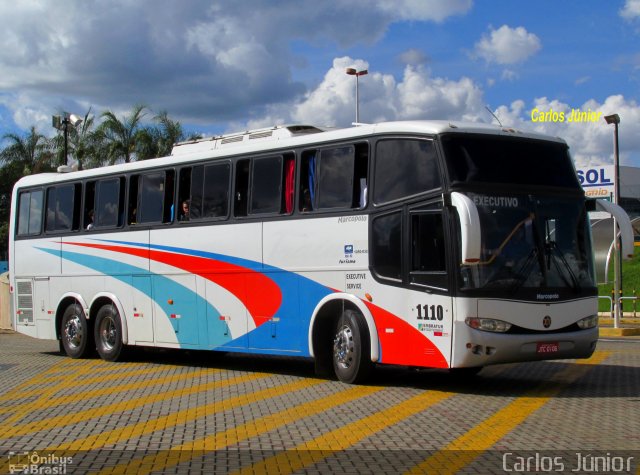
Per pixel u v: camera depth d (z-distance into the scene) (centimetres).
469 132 1223
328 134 1377
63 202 1923
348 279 1314
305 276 1383
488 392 1234
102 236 1808
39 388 1356
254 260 1476
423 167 1222
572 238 1252
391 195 1261
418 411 1065
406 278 1225
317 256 1366
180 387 1344
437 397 1184
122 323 1748
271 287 1442
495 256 1174
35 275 1977
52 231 1941
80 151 4297
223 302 1535
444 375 1459
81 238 1859
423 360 1198
